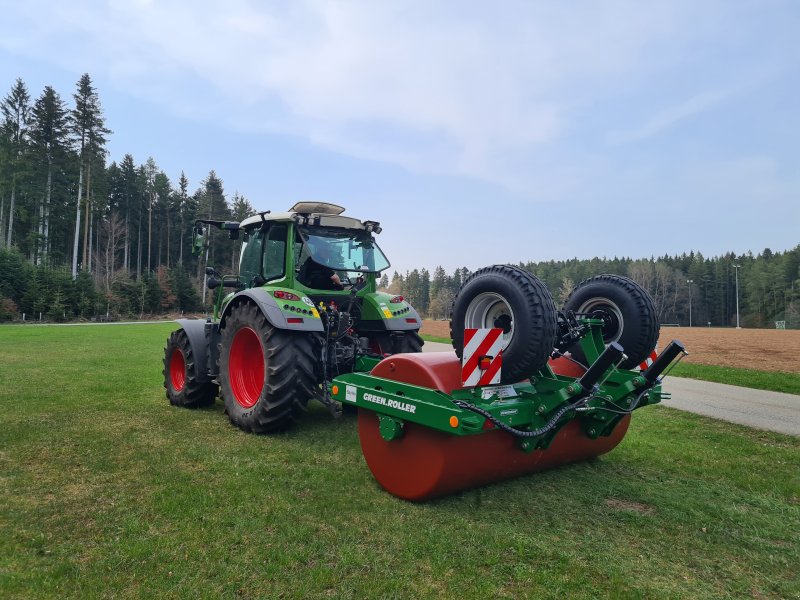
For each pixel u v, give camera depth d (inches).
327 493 142.6
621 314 164.6
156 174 2711.6
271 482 149.3
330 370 213.2
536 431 128.9
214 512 127.3
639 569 107.0
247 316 211.8
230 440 194.9
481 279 139.5
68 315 1696.6
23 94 1946.4
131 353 543.8
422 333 1051.3
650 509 139.5
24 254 1856.5
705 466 179.5
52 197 1941.4
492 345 128.3
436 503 138.3
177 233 2778.1
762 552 117.1
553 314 130.7
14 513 125.6
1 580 95.3
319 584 96.3
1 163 1788.9
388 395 139.1
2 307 1486.2
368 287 241.3
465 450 132.6
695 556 114.2
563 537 120.5
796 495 154.1
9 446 181.6
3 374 360.5
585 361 171.5
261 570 100.7
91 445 184.4
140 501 133.6
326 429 213.8
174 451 177.9
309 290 221.1
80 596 91.3
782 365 531.2
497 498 143.4
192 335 251.8
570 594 96.3
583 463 177.8
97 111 1950.1
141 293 2037.4
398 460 140.7
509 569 104.4
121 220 2421.3
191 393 251.6
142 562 103.0
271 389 195.8
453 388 129.6
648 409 287.4
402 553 109.2
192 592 92.7
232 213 2878.9
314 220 221.1
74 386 314.5
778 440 224.1
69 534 115.4
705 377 421.7
